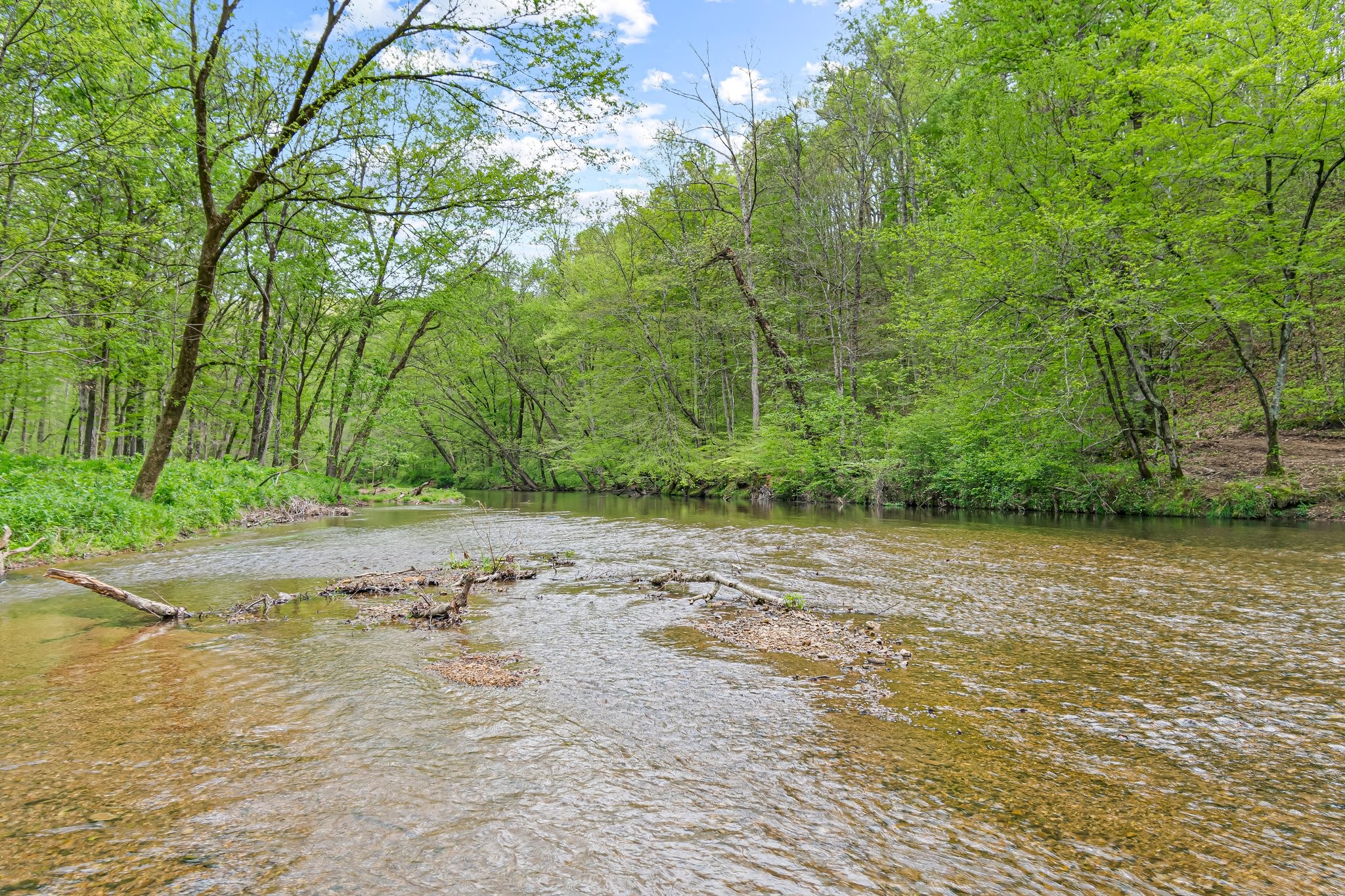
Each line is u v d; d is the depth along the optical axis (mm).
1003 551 9852
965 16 18141
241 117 12820
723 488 26641
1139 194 13109
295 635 5574
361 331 23203
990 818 2678
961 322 15281
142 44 11906
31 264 13586
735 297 26859
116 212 16172
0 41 11281
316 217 17734
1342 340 15625
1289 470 13438
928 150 22000
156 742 3375
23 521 9680
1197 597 6641
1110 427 16094
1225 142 11367
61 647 5242
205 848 2406
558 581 8039
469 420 37375
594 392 31016
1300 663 4641
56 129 12922
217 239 11680
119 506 11383
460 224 14594
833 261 26328
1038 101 16578
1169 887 2223
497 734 3492
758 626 5770
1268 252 12484
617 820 2635
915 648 5094
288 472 20984
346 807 2721
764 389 26531
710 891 2182
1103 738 3459
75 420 29109
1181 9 12352
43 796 2803
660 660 4824
